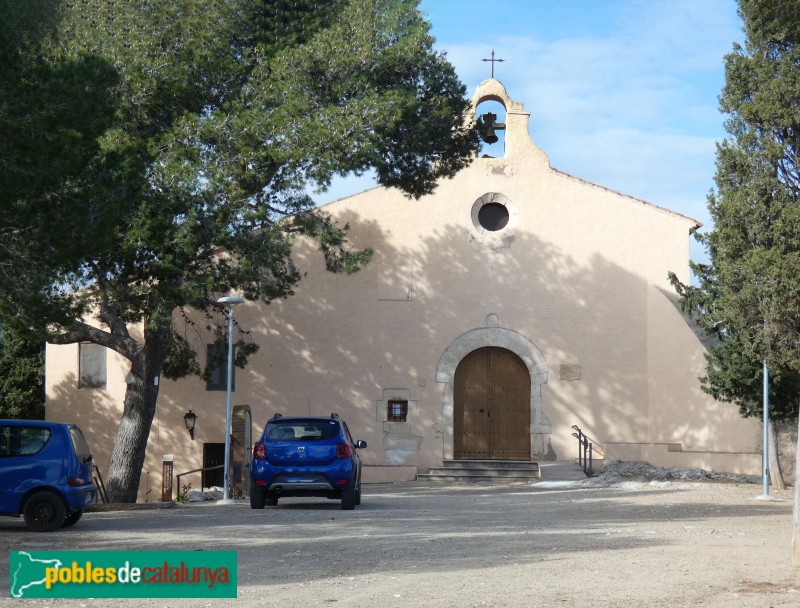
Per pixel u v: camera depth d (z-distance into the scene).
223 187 19.91
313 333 28.80
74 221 12.97
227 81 21.45
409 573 9.64
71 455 14.10
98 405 27.94
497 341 28.95
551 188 29.31
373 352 28.88
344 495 17.72
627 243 29.05
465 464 28.14
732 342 23.38
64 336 21.16
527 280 29.11
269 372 28.59
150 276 20.55
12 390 30.44
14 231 12.83
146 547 11.78
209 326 26.19
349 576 9.50
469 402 29.17
